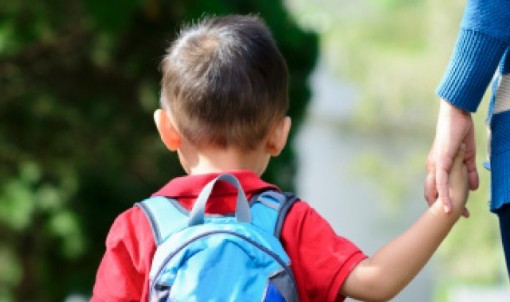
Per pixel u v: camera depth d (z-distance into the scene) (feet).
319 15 110.63
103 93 43.04
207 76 13.14
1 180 42.22
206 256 11.90
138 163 43.34
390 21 115.14
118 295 12.76
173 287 11.85
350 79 108.17
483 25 12.51
